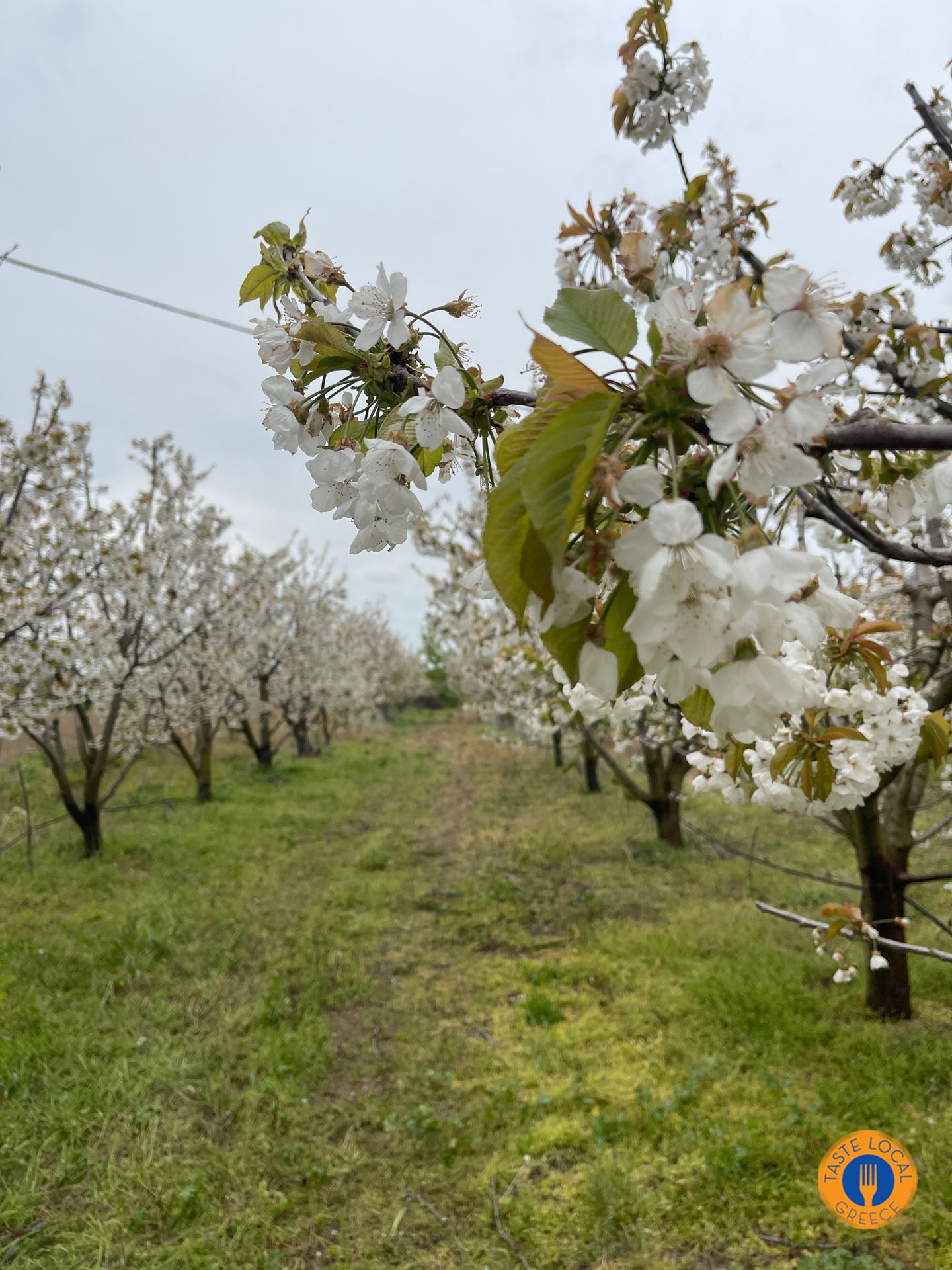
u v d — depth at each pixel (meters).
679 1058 3.69
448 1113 3.44
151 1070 3.65
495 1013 4.34
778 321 0.58
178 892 6.30
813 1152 2.95
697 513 0.54
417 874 7.27
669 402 0.58
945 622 3.39
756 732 0.65
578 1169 2.98
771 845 7.42
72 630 6.72
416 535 10.28
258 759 14.20
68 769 11.68
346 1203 2.92
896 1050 3.60
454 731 24.56
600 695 0.59
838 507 1.19
